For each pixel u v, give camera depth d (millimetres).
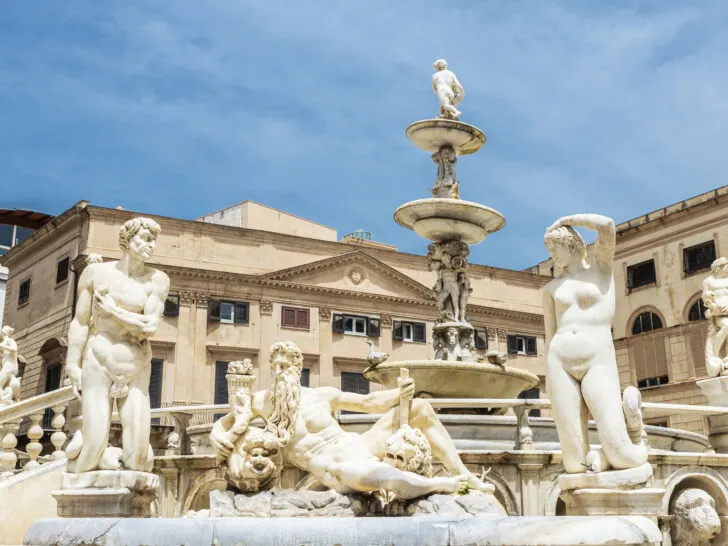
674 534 8375
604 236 6535
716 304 10648
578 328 6523
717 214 43531
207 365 43469
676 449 11008
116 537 4895
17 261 48656
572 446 6438
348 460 6578
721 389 10281
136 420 6930
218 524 4848
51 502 9039
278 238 46969
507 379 12359
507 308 52875
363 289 48812
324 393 7062
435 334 14039
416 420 7027
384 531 4727
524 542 4578
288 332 46125
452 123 14445
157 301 7176
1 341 15711
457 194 14664
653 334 45406
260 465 6535
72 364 7000
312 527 4781
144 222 7160
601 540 4629
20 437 22641
